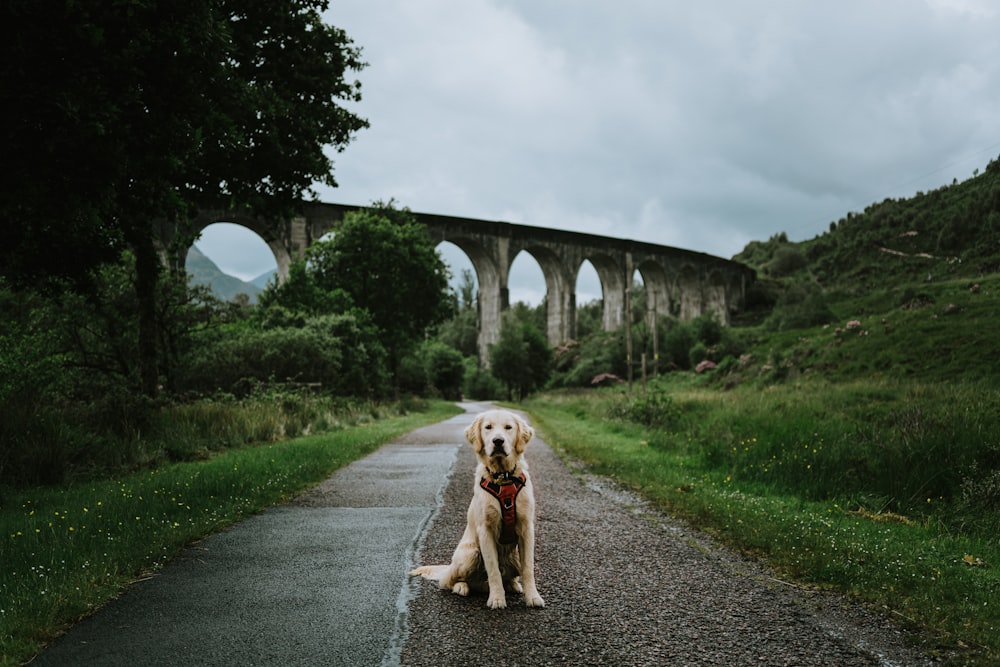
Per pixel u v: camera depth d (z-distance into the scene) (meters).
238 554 5.66
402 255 42.38
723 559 5.48
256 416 16.86
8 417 10.76
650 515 7.36
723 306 102.06
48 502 8.16
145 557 5.32
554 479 10.09
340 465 11.72
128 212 9.97
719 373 46.38
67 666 3.38
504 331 62.72
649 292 95.31
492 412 4.55
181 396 19.06
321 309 38.12
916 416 12.08
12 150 7.26
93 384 16.64
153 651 3.57
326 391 25.23
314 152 17.55
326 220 56.94
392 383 44.12
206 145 14.17
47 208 7.84
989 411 12.55
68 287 12.18
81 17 7.14
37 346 15.48
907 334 35.69
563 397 48.94
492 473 4.39
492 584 4.27
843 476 9.54
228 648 3.61
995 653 3.46
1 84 6.86
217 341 23.11
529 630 3.85
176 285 20.12
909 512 8.29
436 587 4.71
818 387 27.06
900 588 4.59
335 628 3.90
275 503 8.12
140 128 8.84
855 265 110.38
